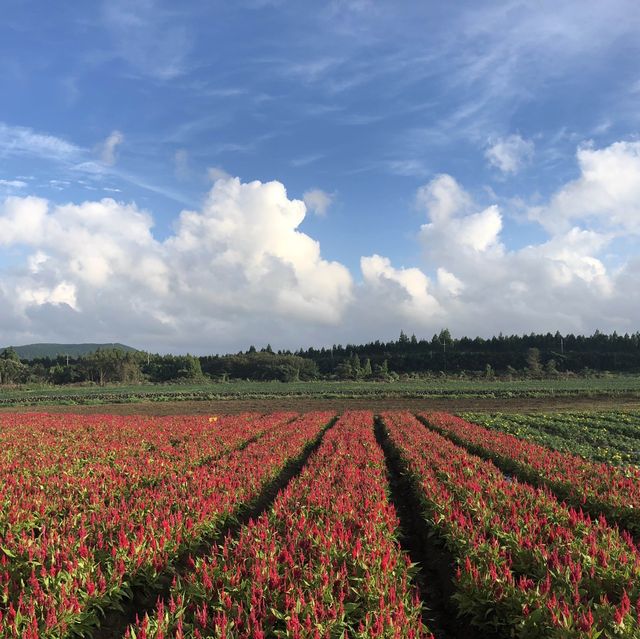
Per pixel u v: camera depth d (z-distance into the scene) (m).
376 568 7.82
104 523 10.10
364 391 66.38
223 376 122.56
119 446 21.95
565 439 25.98
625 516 11.71
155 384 105.62
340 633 6.26
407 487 16.41
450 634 7.94
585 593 6.98
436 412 39.91
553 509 11.05
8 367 112.50
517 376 109.12
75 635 7.15
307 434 26.16
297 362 130.62
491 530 9.53
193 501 11.55
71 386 98.00
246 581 7.16
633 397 54.28
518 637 6.67
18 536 9.26
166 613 6.30
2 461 17.91
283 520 10.44
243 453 19.64
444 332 152.25
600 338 144.88
